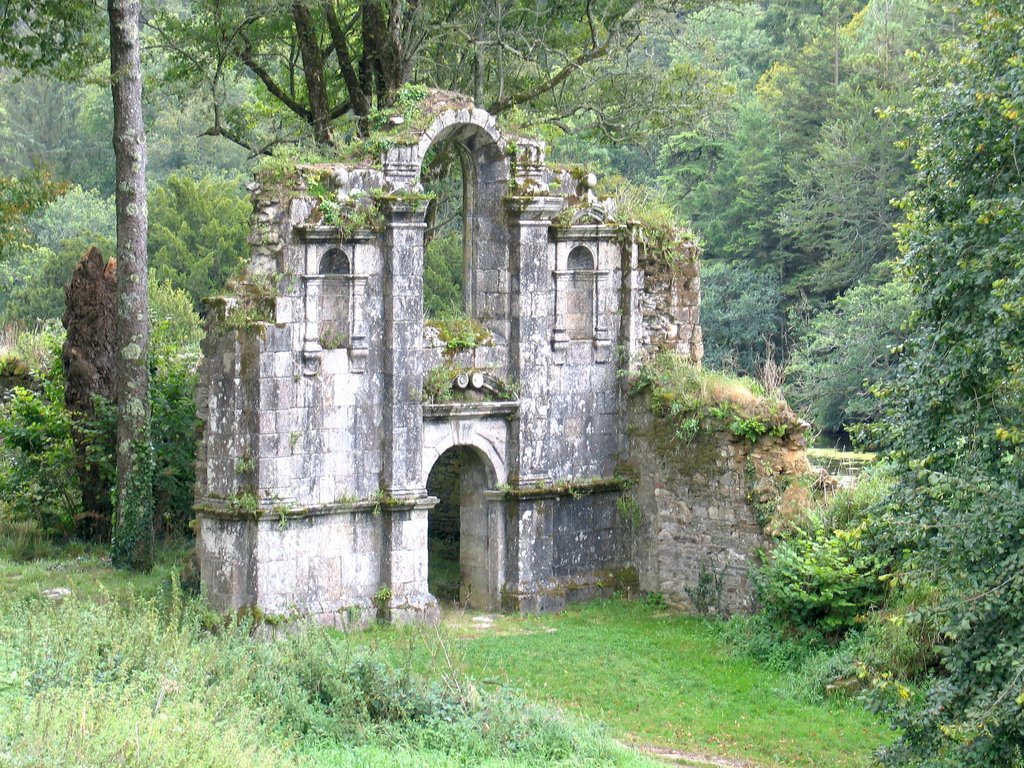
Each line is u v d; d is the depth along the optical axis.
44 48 33.09
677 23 43.28
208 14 37.09
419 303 27.03
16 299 60.22
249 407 25.64
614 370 29.72
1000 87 17.38
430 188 41.00
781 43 64.56
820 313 49.31
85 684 17.14
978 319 17.59
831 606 24.83
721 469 28.00
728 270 52.66
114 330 34.09
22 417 34.06
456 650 24.81
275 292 25.70
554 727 19.80
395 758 17.77
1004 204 16.91
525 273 28.38
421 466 27.27
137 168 31.28
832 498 26.70
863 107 50.25
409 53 36.00
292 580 25.98
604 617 28.27
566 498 29.11
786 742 21.42
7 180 32.53
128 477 31.03
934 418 17.83
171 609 25.95
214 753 15.32
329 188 26.28
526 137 28.62
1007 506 16.25
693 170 57.03
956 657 17.12
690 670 24.77
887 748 17.73
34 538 33.47
